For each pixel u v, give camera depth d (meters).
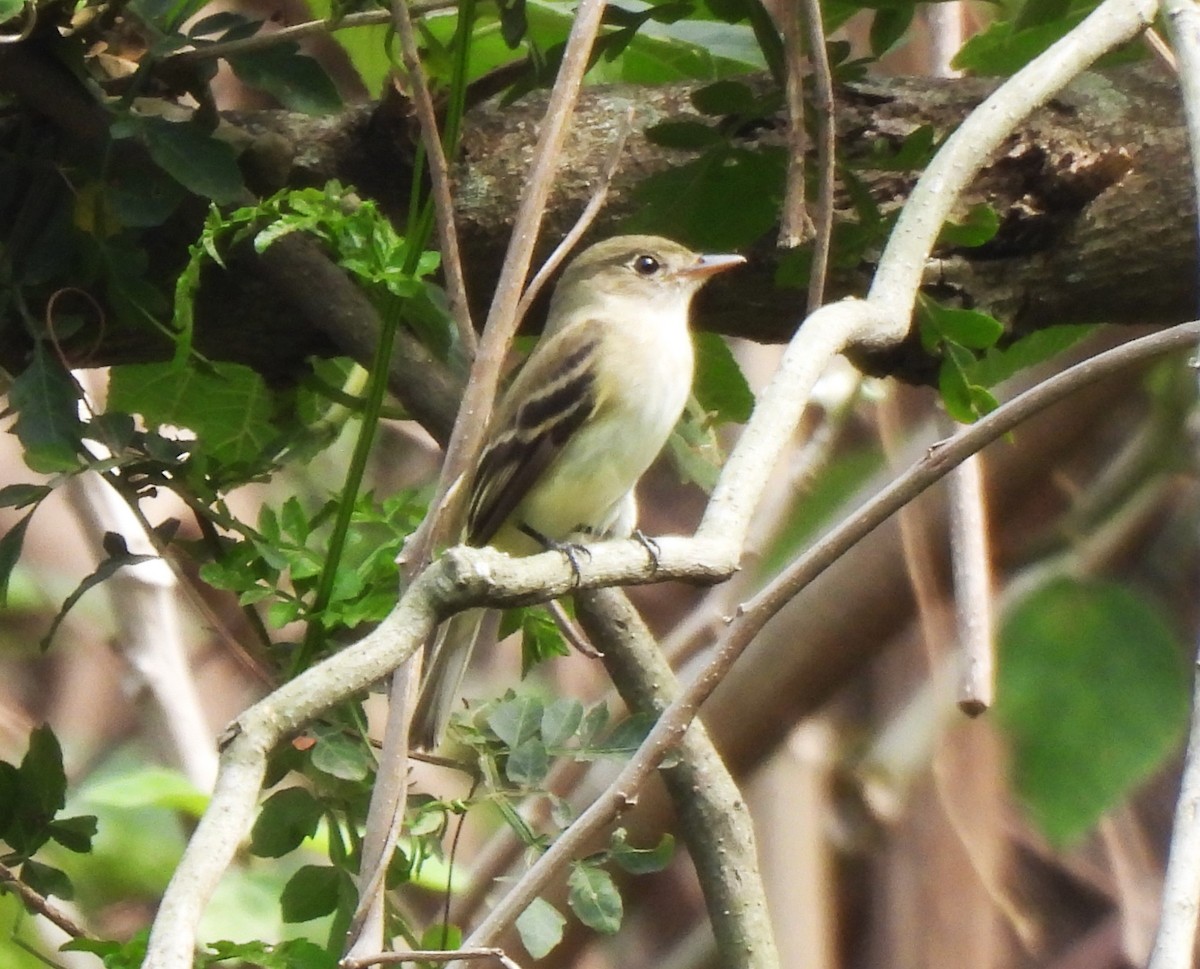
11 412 6.86
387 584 6.25
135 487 6.49
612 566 4.88
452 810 6.02
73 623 12.67
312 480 11.39
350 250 5.81
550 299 8.72
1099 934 11.87
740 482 5.22
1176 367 10.03
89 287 6.81
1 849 6.58
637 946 11.54
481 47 7.79
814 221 6.82
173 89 6.69
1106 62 7.46
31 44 6.47
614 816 4.67
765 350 11.38
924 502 9.66
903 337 5.77
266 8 10.34
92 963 9.23
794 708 9.52
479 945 4.54
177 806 9.05
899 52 9.80
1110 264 7.18
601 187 5.42
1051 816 8.66
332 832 6.13
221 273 7.10
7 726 12.11
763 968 6.02
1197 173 5.58
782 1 6.55
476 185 7.25
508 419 8.08
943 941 10.96
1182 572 10.58
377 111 7.09
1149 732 8.65
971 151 6.07
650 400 7.96
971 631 6.55
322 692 4.41
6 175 6.70
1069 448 9.96
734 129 6.66
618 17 6.65
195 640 11.74
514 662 11.97
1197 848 4.35
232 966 6.34
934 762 11.12
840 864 11.21
